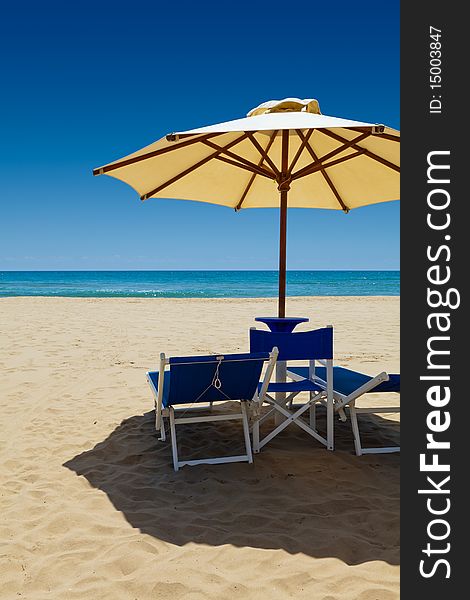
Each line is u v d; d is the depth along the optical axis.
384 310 17.42
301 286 51.00
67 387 6.24
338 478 3.47
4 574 2.40
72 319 13.80
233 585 2.30
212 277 90.12
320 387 4.03
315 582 2.33
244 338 10.28
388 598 2.21
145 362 7.80
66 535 2.75
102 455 3.99
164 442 4.29
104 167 3.78
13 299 22.08
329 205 5.80
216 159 4.85
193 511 3.03
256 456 3.87
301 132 4.19
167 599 2.23
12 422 4.84
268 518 2.92
